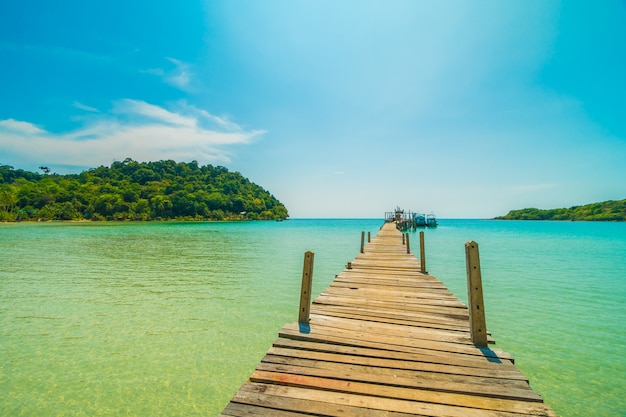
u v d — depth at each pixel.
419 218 77.56
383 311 6.41
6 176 138.88
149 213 100.06
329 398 3.35
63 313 9.34
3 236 38.00
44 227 58.38
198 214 114.56
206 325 8.49
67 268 17.05
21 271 16.05
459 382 3.68
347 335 5.08
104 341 7.37
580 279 14.48
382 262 12.84
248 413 3.09
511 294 11.66
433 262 20.09
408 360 4.24
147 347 7.09
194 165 169.62
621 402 5.21
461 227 90.88
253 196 157.88
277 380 3.68
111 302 10.53
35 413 4.76
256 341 7.50
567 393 5.46
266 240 38.91
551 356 6.74
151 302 10.58
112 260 20.27
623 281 13.91
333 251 27.19
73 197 95.50
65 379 5.71
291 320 8.95
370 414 3.10
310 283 5.70
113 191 106.00
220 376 5.94
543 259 21.36
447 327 5.52
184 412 4.89
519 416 3.09
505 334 7.88
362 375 3.82
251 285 13.31
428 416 3.08
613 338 7.63
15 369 6.03
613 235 48.53
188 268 17.48
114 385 5.56
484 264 19.16
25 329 8.04
